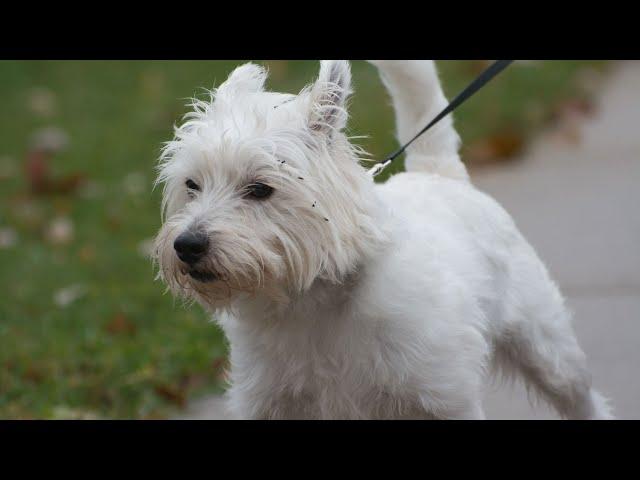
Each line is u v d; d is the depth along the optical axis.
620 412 4.66
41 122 11.67
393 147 8.80
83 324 5.97
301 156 3.17
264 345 3.46
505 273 4.05
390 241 3.31
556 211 7.84
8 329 5.85
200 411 4.94
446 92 10.79
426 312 3.32
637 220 7.48
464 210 3.97
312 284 3.29
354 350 3.34
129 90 12.77
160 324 5.91
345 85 3.32
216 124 3.27
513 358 4.25
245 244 3.11
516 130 9.95
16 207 8.92
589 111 10.80
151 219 8.37
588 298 6.15
